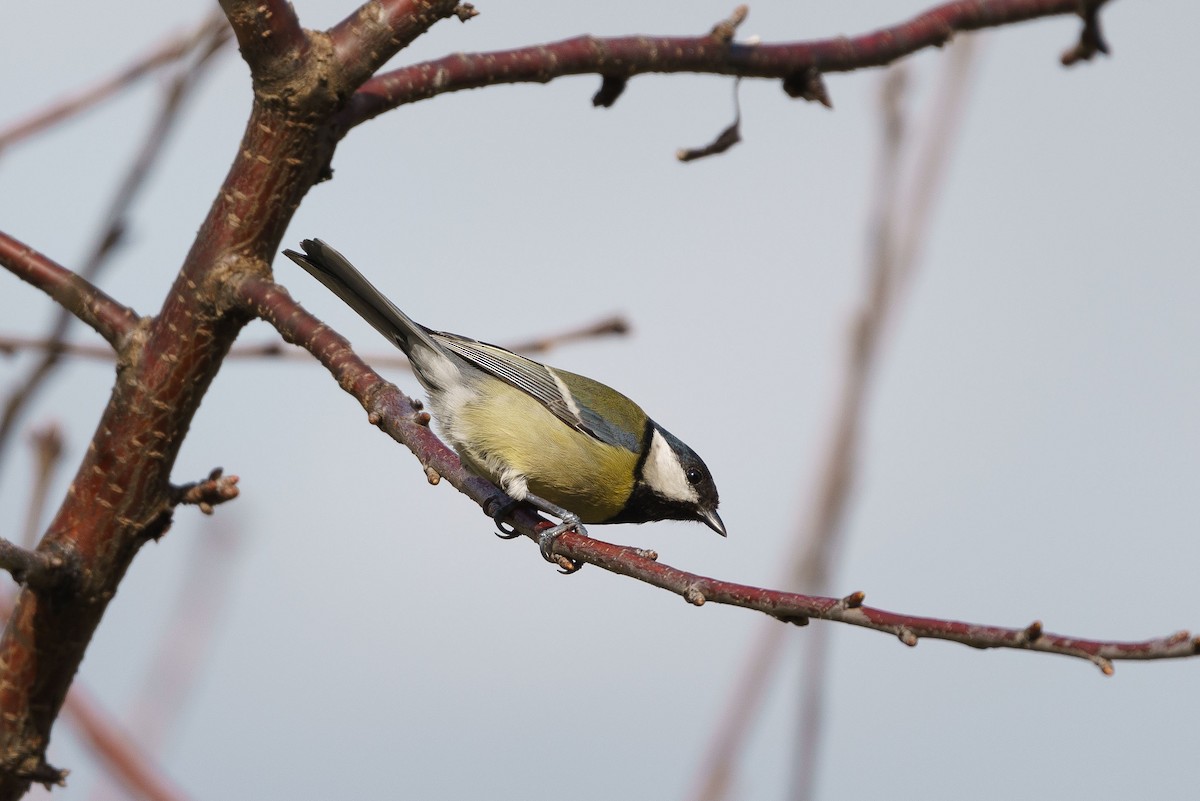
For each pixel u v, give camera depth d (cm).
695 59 774
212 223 660
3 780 674
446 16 645
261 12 613
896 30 816
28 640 668
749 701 595
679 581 476
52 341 651
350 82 641
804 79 804
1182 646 349
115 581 673
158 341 661
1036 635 378
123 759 624
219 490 680
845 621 425
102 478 663
